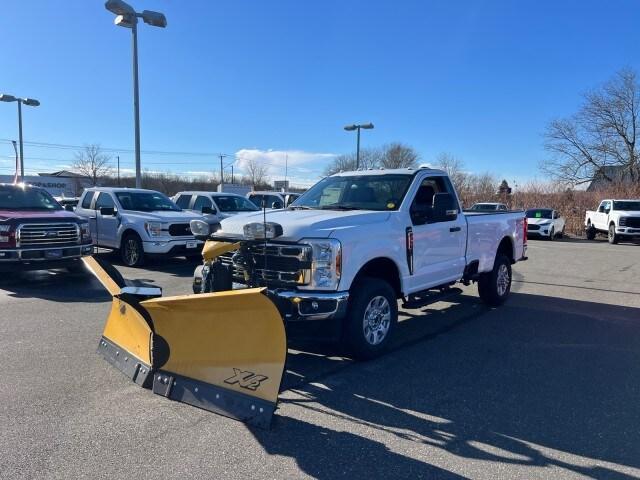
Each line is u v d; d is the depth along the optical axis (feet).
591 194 108.47
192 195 52.65
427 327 22.85
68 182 213.05
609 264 47.73
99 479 10.27
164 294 29.22
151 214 40.11
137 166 56.54
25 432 12.24
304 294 15.65
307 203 21.72
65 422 12.77
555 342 20.54
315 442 11.95
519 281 36.76
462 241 22.82
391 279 19.26
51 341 19.60
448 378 16.33
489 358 18.42
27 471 10.52
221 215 49.29
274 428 12.63
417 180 20.51
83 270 36.55
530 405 14.25
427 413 13.67
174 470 10.65
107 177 223.92
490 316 25.12
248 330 12.59
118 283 15.62
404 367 17.33
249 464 10.93
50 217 31.73
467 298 29.78
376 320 17.76
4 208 33.55
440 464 11.06
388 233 18.11
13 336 20.25
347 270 16.24
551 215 87.40
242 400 12.51
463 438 12.28
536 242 79.05
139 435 12.13
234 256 16.89
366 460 11.18
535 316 25.14
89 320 22.82
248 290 12.23
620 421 13.26
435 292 21.94
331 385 15.62
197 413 13.35
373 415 13.51
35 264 30.68
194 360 13.43
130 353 15.35
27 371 16.33
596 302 28.78
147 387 14.23
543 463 11.14
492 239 25.71
